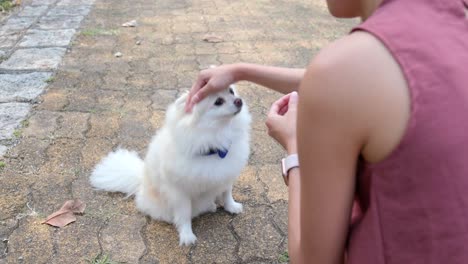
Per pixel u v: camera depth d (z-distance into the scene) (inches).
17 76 165.5
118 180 113.0
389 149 32.0
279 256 95.6
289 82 73.6
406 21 32.5
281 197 113.2
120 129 138.9
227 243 99.7
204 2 260.4
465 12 35.5
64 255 93.5
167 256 95.8
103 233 100.6
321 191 35.5
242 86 165.9
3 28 210.1
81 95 156.1
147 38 207.0
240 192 115.1
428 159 31.2
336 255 38.6
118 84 165.2
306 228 38.1
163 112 148.7
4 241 96.0
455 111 30.9
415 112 30.6
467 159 31.3
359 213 39.4
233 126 100.1
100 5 249.6
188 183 98.3
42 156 124.1
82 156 125.5
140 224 104.8
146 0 261.9
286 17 237.0
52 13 233.0
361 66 31.1
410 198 32.8
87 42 199.2
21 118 140.1
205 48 197.5
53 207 106.7
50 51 187.2
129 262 93.4
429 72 30.9
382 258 35.2
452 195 31.7
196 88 87.7
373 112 31.3
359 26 33.3
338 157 33.6
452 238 32.6
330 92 31.8
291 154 50.9
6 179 114.5
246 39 207.3
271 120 55.0
